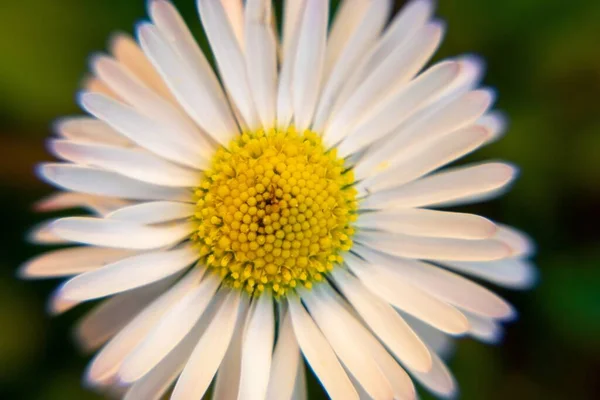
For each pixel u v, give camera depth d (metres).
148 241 0.07
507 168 0.07
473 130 0.07
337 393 0.07
